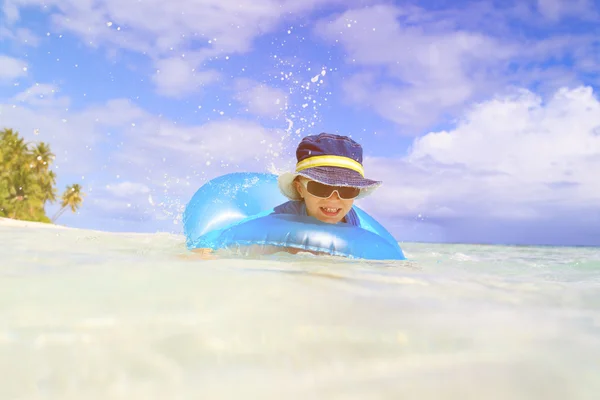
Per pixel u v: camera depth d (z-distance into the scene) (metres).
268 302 1.15
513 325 1.04
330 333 0.91
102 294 1.18
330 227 2.96
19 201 26.88
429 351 0.83
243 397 0.62
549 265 3.06
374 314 1.08
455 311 1.17
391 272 1.96
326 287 1.42
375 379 0.69
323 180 3.25
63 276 1.46
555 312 1.22
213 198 3.75
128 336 0.85
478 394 0.65
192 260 2.12
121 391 0.63
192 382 0.67
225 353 0.78
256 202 3.85
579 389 0.67
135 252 2.53
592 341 0.92
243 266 1.89
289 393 0.64
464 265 2.80
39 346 0.79
